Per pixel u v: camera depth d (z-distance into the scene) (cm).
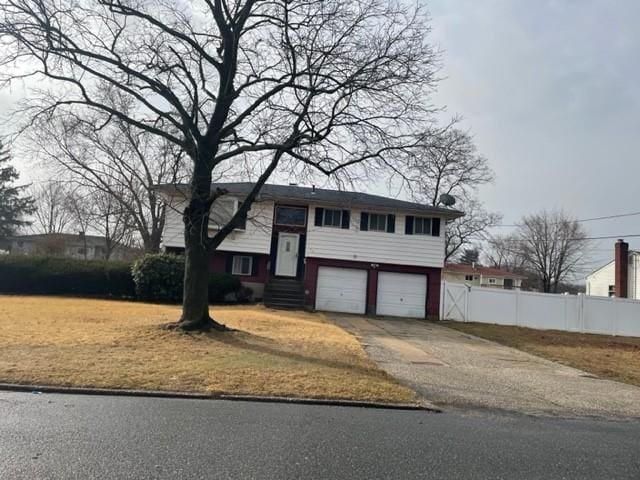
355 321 2139
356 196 2325
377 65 1272
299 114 1301
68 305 1830
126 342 1098
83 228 5197
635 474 498
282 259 2673
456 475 466
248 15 1302
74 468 432
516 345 1745
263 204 2623
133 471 432
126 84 1352
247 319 1708
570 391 994
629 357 1647
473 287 2545
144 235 3275
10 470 421
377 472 462
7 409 616
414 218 2609
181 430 564
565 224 5719
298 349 1177
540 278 6003
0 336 1084
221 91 1329
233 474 437
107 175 3206
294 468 461
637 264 3716
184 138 1410
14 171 5344
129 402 687
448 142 3284
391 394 809
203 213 1320
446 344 1622
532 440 609
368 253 2578
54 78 1282
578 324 2503
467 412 754
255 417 643
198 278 1307
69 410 626
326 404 746
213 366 912
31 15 1194
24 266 2370
